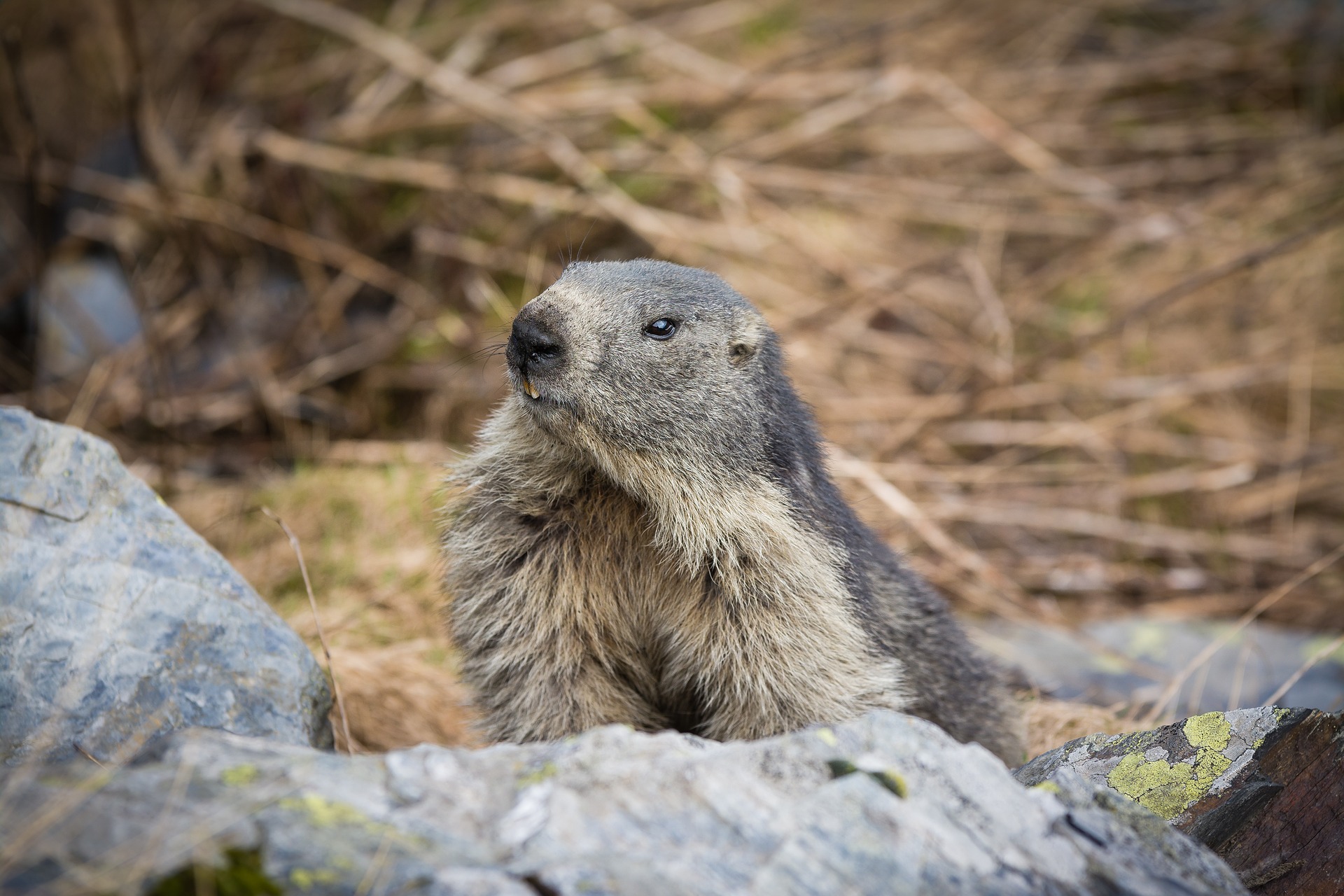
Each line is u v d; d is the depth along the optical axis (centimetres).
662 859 712
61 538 1062
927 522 2095
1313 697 1767
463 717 1535
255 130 2798
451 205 2747
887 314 2738
